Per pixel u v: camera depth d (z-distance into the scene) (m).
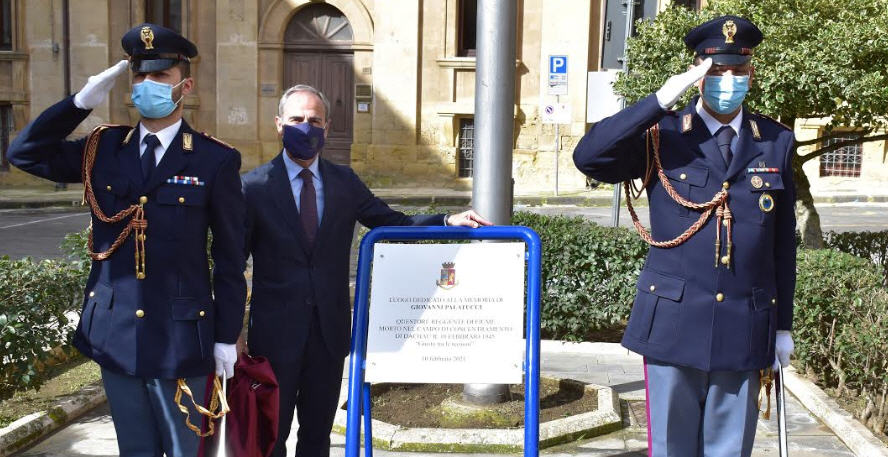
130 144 3.37
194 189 3.33
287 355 3.78
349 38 20.56
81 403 5.56
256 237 3.86
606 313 7.26
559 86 15.45
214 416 3.33
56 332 5.78
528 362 3.57
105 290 3.33
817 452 4.90
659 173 3.51
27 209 18.30
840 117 7.35
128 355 3.27
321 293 3.84
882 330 5.19
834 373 6.08
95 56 20.80
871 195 18.45
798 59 6.74
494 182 5.23
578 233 7.29
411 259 3.69
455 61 20.14
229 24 20.44
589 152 3.47
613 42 8.04
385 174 20.56
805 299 5.97
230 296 3.38
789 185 3.49
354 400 3.59
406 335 3.64
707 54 3.39
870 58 7.09
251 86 20.53
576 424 5.09
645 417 5.46
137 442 3.40
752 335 3.40
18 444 4.90
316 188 3.94
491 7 5.14
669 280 3.48
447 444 4.80
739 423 3.47
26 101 20.95
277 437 3.73
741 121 3.51
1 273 5.61
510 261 3.66
